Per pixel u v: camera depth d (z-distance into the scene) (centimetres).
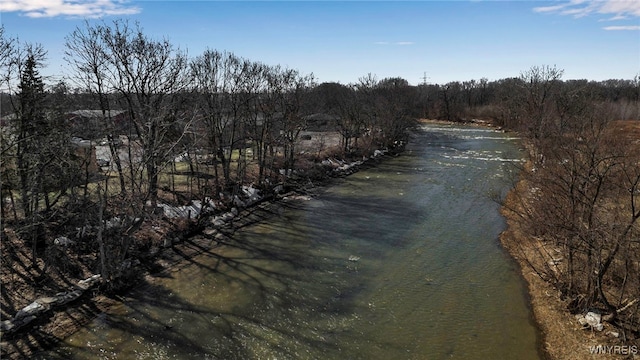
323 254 2789
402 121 7256
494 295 2256
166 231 2902
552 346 1805
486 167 5462
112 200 2889
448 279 2447
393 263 2661
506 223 3362
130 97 3089
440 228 3281
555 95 5625
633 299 1783
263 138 4250
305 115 5088
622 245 1678
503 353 1778
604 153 1888
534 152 3831
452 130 9894
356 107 6134
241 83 3975
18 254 2355
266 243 2958
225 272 2508
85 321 1977
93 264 2395
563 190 1941
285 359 1742
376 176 5066
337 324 2000
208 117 3503
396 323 2008
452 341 1866
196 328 1952
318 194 4247
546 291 2231
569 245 1920
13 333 1833
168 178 3972
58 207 2602
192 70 3709
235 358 1750
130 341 1845
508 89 10475
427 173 5194
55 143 2314
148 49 3042
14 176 2431
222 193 3700
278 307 2141
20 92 2367
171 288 2308
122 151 4153
